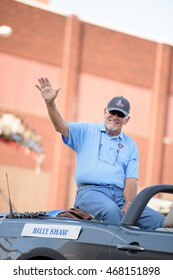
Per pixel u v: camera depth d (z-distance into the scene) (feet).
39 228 35.91
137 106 177.27
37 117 160.04
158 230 33.71
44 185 160.04
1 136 155.22
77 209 39.60
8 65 157.89
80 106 166.91
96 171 42.50
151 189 34.91
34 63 161.17
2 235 36.78
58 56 164.14
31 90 160.04
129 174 43.32
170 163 181.78
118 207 41.11
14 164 156.66
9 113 156.97
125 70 175.42
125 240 33.42
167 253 32.37
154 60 180.55
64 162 161.99
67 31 165.37
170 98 183.32
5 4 158.10
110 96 172.65
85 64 168.35
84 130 43.45
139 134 177.17
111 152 43.06
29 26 160.66
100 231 34.27
